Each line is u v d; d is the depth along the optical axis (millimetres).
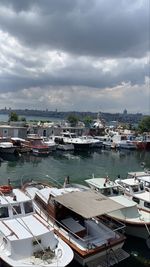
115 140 78250
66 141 66875
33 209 17688
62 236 16703
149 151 75000
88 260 15531
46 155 56969
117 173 43375
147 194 23391
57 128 78938
